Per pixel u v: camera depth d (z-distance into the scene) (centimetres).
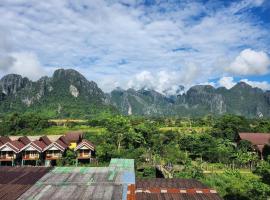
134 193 2670
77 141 7994
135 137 8044
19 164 6938
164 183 3086
